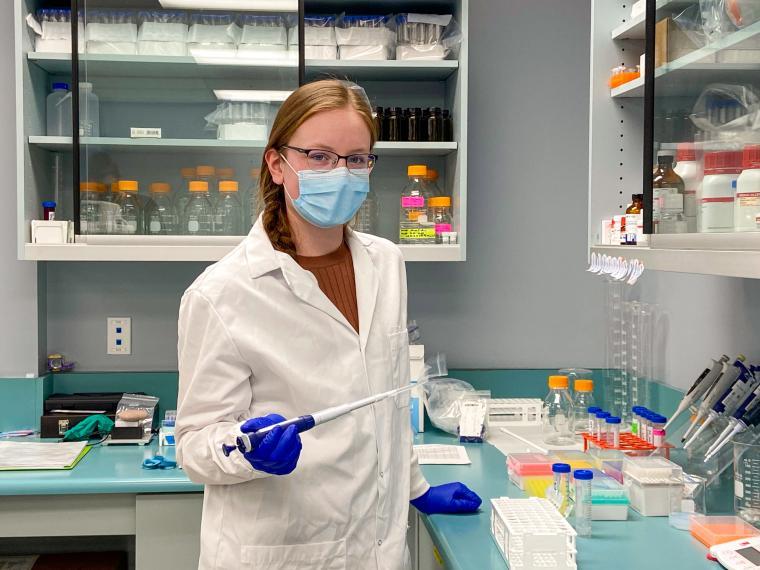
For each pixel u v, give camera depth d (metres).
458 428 2.58
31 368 2.79
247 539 1.47
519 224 3.00
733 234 1.39
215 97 2.64
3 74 2.77
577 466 1.98
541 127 2.99
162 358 2.92
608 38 2.33
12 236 2.77
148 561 2.23
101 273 2.90
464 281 2.99
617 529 1.68
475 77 2.97
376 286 1.64
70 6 2.71
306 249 1.59
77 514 2.24
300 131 1.48
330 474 1.49
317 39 2.70
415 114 2.73
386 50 2.71
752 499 1.68
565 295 3.02
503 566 1.49
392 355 1.64
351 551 1.52
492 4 2.96
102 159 2.59
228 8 2.62
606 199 2.35
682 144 1.64
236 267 1.50
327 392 1.50
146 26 2.61
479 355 3.01
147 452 2.47
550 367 3.02
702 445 1.95
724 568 1.46
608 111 2.34
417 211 2.73
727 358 2.04
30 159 2.62
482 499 1.89
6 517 2.23
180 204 2.63
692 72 1.60
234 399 1.46
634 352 2.78
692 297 2.42
